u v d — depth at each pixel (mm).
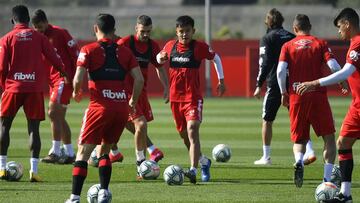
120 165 45031
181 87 38688
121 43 41656
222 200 33344
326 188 32375
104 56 30906
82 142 31094
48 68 45188
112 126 31375
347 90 37656
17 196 34188
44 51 38938
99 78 30953
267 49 44156
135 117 41375
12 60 38500
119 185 37562
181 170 37844
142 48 41906
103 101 30953
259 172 42438
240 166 45000
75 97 31250
